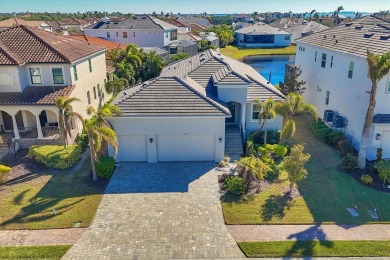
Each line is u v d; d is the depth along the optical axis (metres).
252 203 19.20
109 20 80.25
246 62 75.25
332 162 24.39
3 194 20.23
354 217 17.88
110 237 16.39
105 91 39.62
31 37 29.94
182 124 23.52
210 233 16.66
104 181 21.88
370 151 24.39
